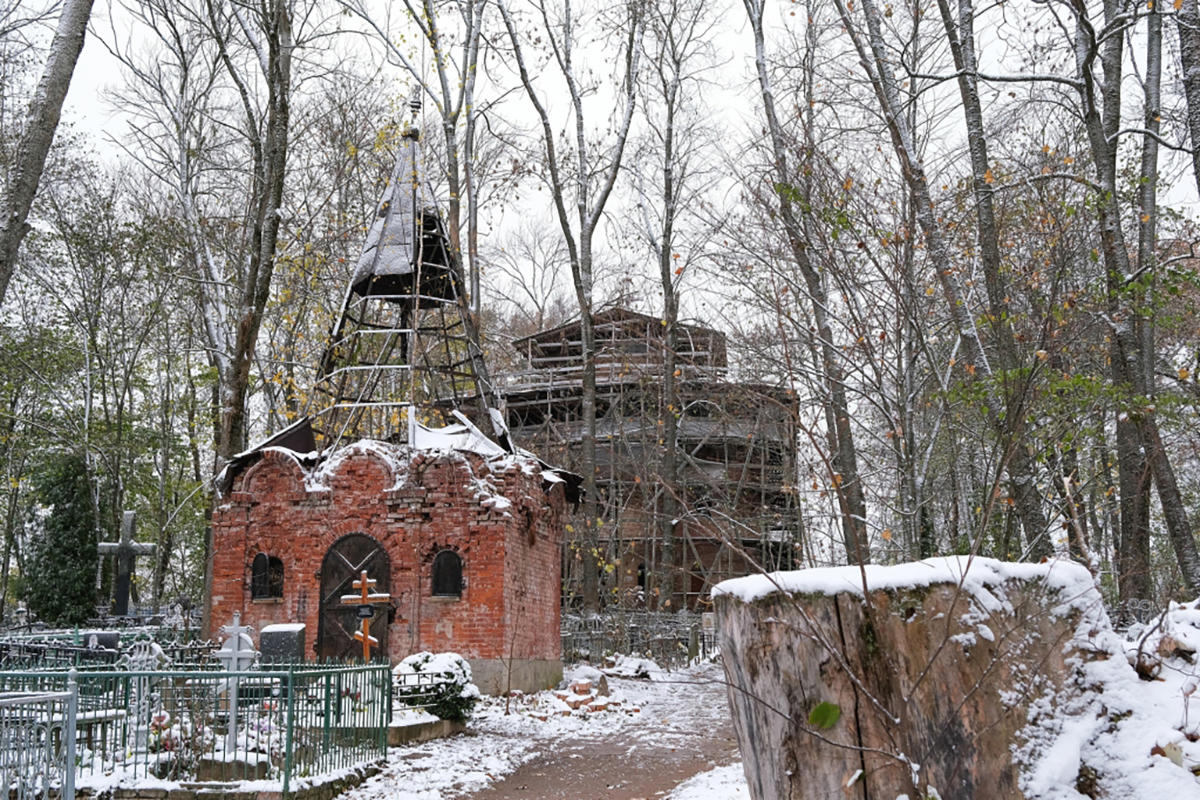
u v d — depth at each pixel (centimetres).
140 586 4469
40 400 3775
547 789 1145
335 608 1916
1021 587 402
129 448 3603
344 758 1137
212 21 2209
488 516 1906
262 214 2080
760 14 1984
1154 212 1838
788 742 380
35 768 855
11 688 1127
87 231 3434
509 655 1870
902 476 1127
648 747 1445
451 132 2814
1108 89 1680
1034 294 1056
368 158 3006
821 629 381
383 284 2377
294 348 2695
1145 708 392
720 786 1025
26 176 1129
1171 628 438
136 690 1128
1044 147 1234
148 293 3738
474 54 2930
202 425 3925
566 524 2422
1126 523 1641
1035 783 366
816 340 1211
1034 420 988
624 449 3909
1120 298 1320
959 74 1295
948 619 363
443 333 2541
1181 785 362
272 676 1026
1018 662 385
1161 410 1453
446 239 2297
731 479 2884
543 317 5241
